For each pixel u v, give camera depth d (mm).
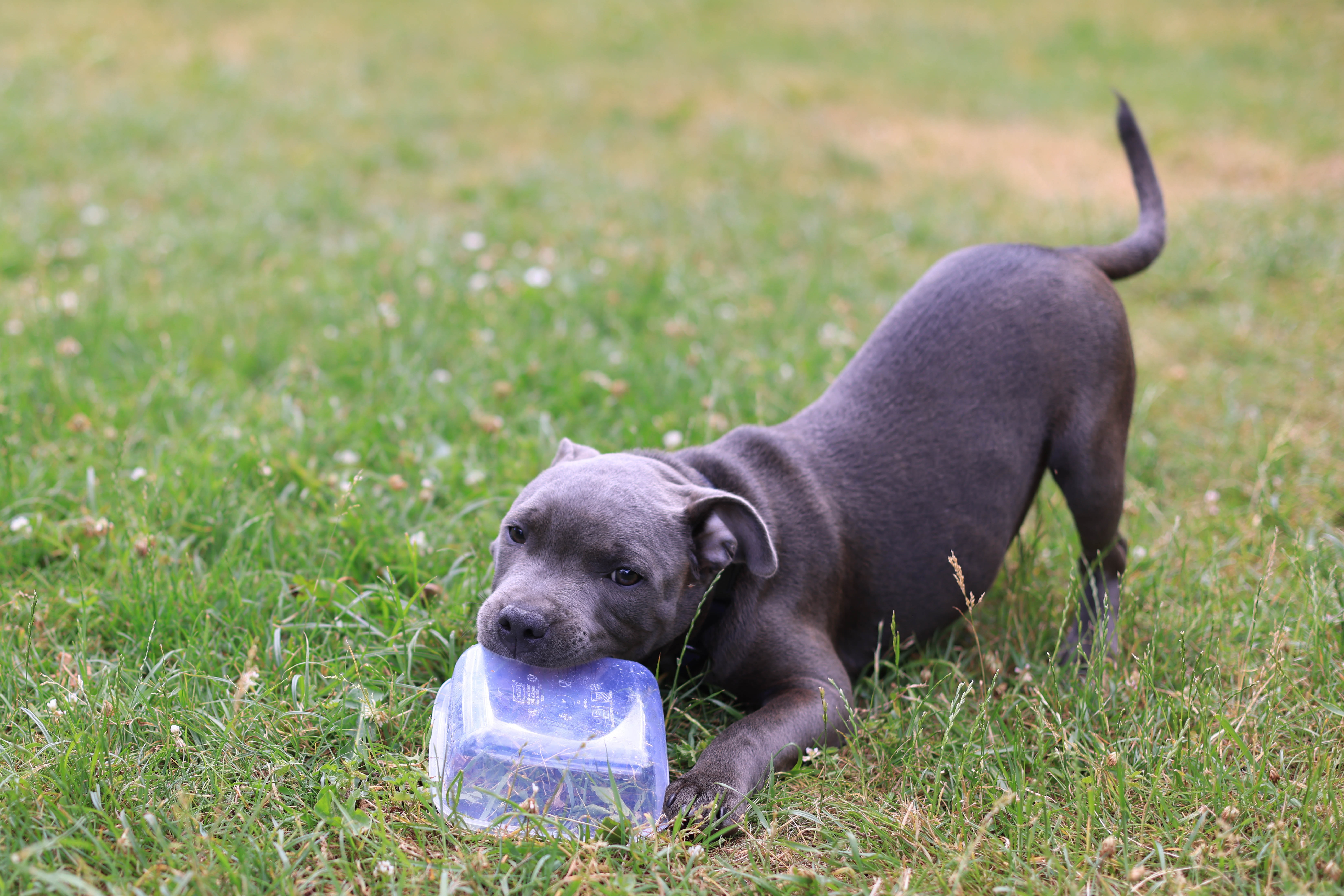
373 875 1740
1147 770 1884
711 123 5055
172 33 6152
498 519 2170
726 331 2797
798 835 1830
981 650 2025
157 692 1884
